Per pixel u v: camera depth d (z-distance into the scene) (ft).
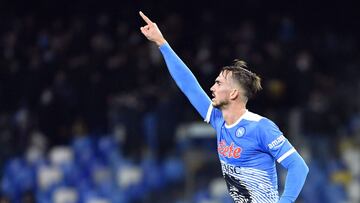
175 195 178.50
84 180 191.11
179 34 206.28
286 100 187.01
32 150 195.93
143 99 189.57
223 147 68.49
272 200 67.72
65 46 206.39
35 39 212.64
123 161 188.55
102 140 195.62
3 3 219.61
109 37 211.00
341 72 218.18
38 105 198.08
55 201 185.47
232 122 67.82
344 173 189.06
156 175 183.01
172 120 181.88
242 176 67.82
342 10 237.45
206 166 175.83
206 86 190.29
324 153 189.16
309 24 231.50
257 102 185.37
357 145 195.83
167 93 185.68
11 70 202.59
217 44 204.23
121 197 184.34
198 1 220.64
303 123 187.42
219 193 172.24
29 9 220.84
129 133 187.73
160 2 219.41
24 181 190.39
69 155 195.72
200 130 177.47
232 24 219.20
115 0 219.82
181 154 181.16
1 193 185.06
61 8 220.64
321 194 185.16
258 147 66.54
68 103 196.24
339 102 196.95
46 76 200.23
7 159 193.36
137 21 216.95
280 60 192.54
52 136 196.95
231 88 67.41
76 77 197.06
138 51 200.95
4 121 197.67
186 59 196.95
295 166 65.72
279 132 66.28
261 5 224.74
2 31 213.25
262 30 213.46
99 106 195.83
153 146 185.88
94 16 217.36
